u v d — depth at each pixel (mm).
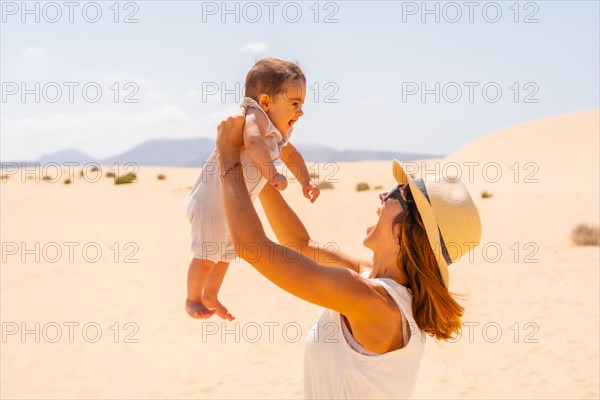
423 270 2357
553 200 27125
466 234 2395
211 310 2918
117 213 25219
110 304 12070
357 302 2209
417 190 2354
